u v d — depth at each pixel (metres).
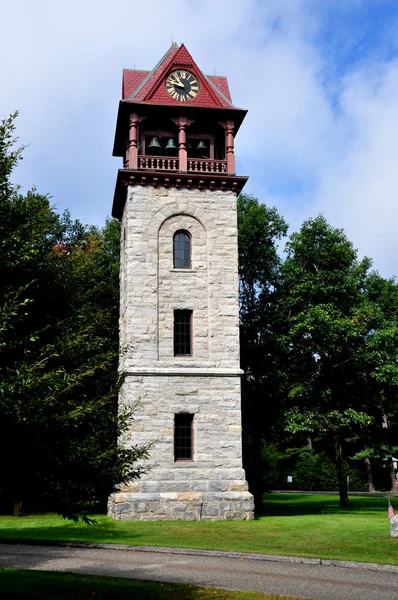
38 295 12.84
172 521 26.22
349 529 23.25
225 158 32.44
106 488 11.46
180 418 28.30
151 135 32.03
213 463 27.80
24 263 11.47
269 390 36.78
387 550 18.31
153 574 14.99
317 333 33.56
